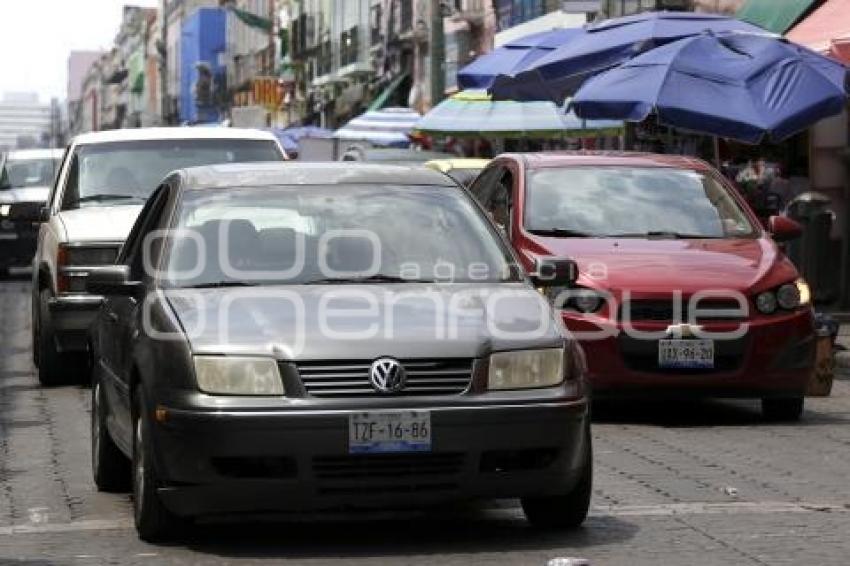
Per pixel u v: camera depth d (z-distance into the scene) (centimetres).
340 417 1759
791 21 4903
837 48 4303
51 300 3391
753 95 3762
